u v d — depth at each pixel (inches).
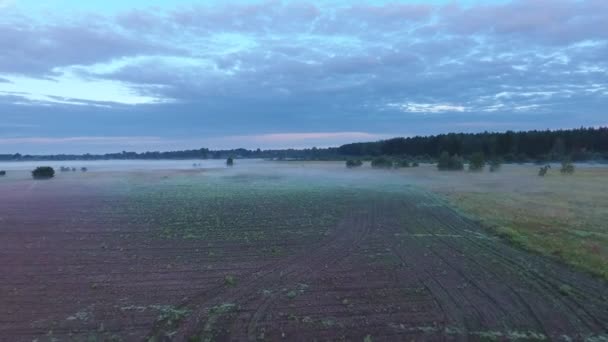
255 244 496.4
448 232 567.5
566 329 255.1
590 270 366.3
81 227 614.9
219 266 399.2
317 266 398.9
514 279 351.9
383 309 288.5
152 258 430.6
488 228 582.9
